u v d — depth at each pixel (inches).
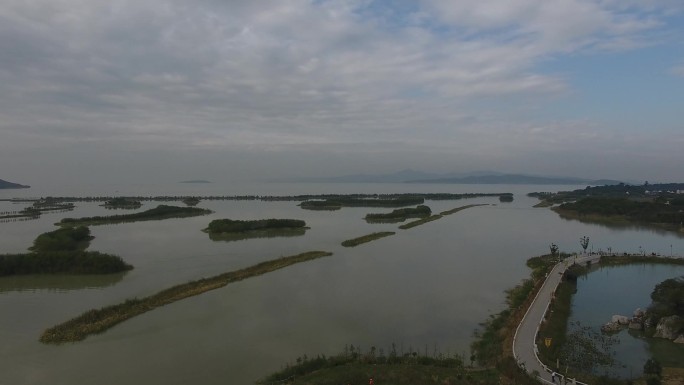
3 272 2682.1
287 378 1321.4
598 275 2871.6
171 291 2273.6
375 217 6112.2
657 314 1829.5
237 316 1930.4
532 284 2367.1
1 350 1577.3
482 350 1542.8
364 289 2363.4
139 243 3914.9
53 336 1672.0
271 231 4749.0
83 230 4202.8
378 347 1600.6
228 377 1366.9
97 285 2476.6
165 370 1417.3
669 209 6200.8
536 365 1369.3
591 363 1464.1
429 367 1376.7
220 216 6496.1
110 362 1477.6
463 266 2965.1
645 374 1354.6
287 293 2284.7
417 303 2119.8
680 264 3161.9
